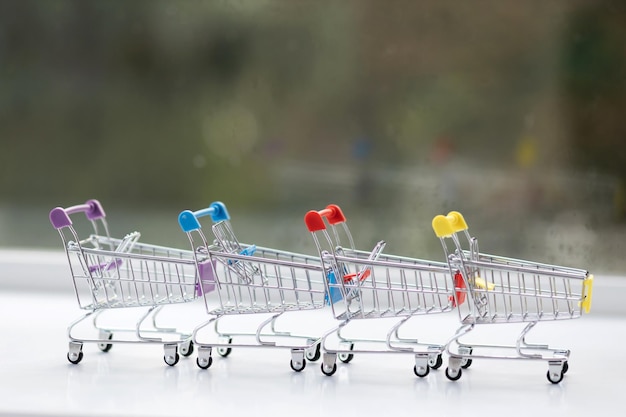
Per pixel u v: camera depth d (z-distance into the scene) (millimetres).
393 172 6383
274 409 3588
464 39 6297
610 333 5059
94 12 6625
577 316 3906
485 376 4125
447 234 3889
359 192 6410
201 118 6602
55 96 6637
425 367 4055
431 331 5062
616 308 5520
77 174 6617
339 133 6453
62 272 6012
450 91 6324
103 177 6621
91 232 6543
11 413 3539
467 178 6301
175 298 4230
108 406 3607
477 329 5129
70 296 5934
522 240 6207
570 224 6160
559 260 6164
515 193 6230
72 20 6625
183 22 6590
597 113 6156
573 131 6176
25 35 6621
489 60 6270
